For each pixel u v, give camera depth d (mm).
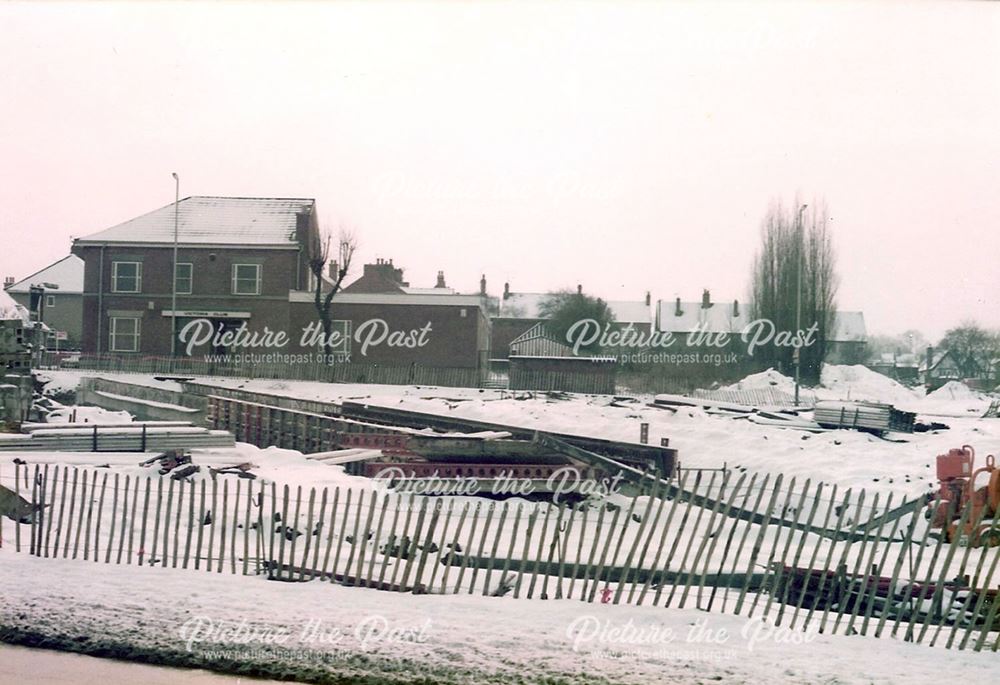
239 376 51500
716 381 53719
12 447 20156
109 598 10727
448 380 51031
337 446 23766
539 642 9539
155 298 55469
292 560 11930
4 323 25141
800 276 55781
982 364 72438
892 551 16156
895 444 29438
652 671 8859
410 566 11430
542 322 64250
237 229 56250
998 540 15984
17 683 8539
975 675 8789
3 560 12414
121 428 21672
